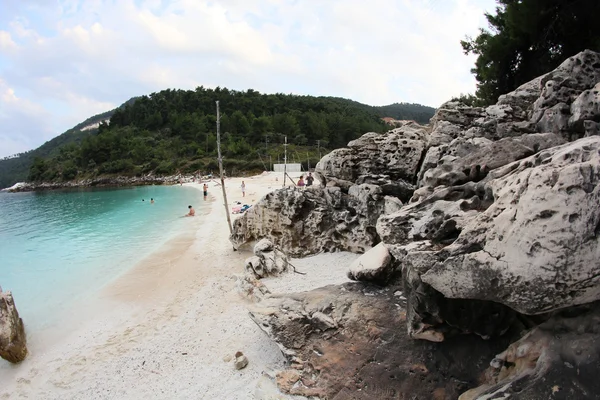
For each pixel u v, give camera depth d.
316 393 6.48
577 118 7.81
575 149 4.19
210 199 45.34
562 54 15.15
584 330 4.45
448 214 6.09
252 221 17.17
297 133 108.00
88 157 110.94
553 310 4.53
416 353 6.43
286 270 12.95
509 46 16.55
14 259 20.39
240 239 17.88
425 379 6.02
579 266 3.85
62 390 8.36
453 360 6.00
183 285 14.20
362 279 8.91
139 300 13.23
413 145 13.12
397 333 6.95
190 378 8.02
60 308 13.09
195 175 88.25
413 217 7.15
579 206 3.83
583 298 4.05
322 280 11.72
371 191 13.09
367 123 111.44
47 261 19.66
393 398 5.98
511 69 17.48
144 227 28.66
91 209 43.78
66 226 31.22
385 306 7.80
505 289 4.46
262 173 78.75
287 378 6.95
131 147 110.06
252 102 133.62
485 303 5.55
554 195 3.99
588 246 3.79
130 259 19.03
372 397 6.10
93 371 8.92
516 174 5.08
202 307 11.73
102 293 14.24
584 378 4.06
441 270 5.12
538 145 7.62
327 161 14.96
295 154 91.50
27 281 16.33
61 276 16.86
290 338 7.72
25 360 9.88
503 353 5.39
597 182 3.78
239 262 16.39
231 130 111.94
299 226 15.34
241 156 93.94
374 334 7.11
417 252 5.52
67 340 10.77
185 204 43.16
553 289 4.05
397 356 6.53
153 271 16.62
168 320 11.19
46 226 31.95
